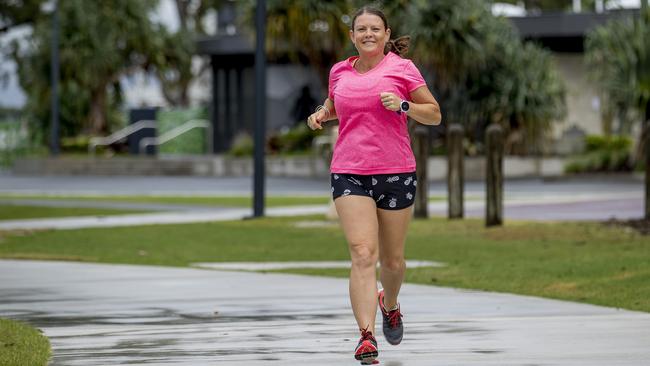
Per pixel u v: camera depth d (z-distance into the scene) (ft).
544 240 121.70
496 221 138.72
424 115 48.42
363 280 48.75
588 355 51.49
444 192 233.14
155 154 365.81
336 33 295.89
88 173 338.54
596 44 291.17
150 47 378.94
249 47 359.05
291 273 97.81
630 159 283.18
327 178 294.87
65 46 368.27
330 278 92.43
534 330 60.44
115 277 93.09
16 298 79.05
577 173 286.87
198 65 477.36
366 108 49.11
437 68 290.76
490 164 138.72
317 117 50.88
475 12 288.92
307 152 321.11
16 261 107.65
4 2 259.60
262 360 50.70
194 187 265.54
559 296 79.36
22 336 58.75
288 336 59.00
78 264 104.83
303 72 351.25
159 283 88.63
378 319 67.41
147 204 197.06
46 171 346.33
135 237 133.28
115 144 370.73
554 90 300.81
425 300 77.10
